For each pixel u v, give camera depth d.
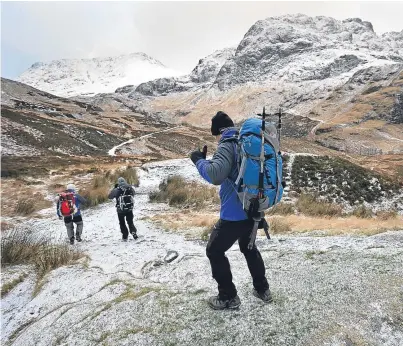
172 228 12.23
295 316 3.82
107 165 40.62
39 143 70.94
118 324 4.14
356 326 3.63
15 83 170.38
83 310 4.84
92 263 8.02
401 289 4.24
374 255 5.60
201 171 3.20
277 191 3.28
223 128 3.43
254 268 3.92
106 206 18.06
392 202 18.83
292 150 109.19
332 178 20.78
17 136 70.00
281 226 10.86
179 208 17.47
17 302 6.11
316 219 13.41
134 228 11.07
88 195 19.48
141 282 5.79
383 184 20.39
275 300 4.19
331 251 6.33
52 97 170.38
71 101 173.00
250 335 3.58
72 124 99.06
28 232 12.26
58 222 15.35
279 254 6.57
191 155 3.36
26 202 18.75
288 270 5.30
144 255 8.28
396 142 134.62
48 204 19.97
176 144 100.19
